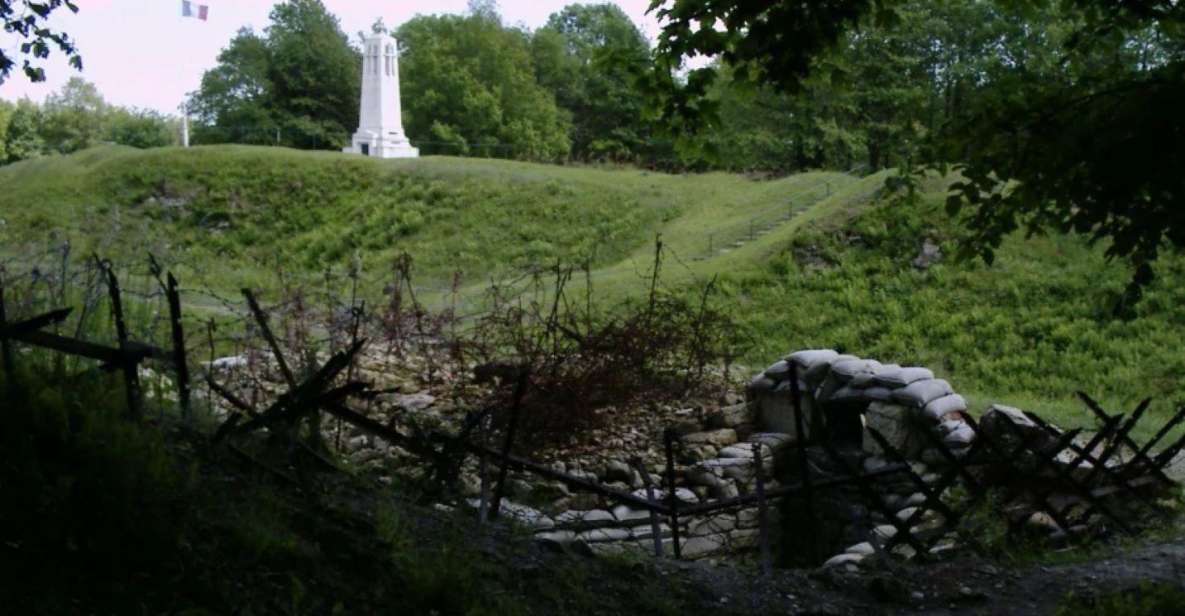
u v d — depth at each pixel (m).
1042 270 27.95
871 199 33.03
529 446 12.66
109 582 5.40
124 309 11.84
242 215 47.25
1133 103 8.88
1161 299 25.42
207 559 5.89
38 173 51.78
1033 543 9.88
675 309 17.95
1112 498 11.17
